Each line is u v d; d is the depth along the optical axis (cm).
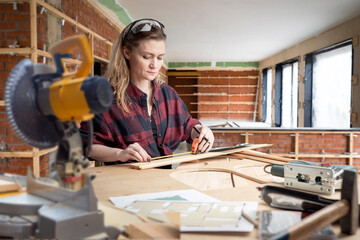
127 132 155
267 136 470
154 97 165
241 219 71
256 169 136
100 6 523
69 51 65
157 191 99
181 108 179
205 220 71
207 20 695
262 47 1066
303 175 99
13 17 324
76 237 56
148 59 149
